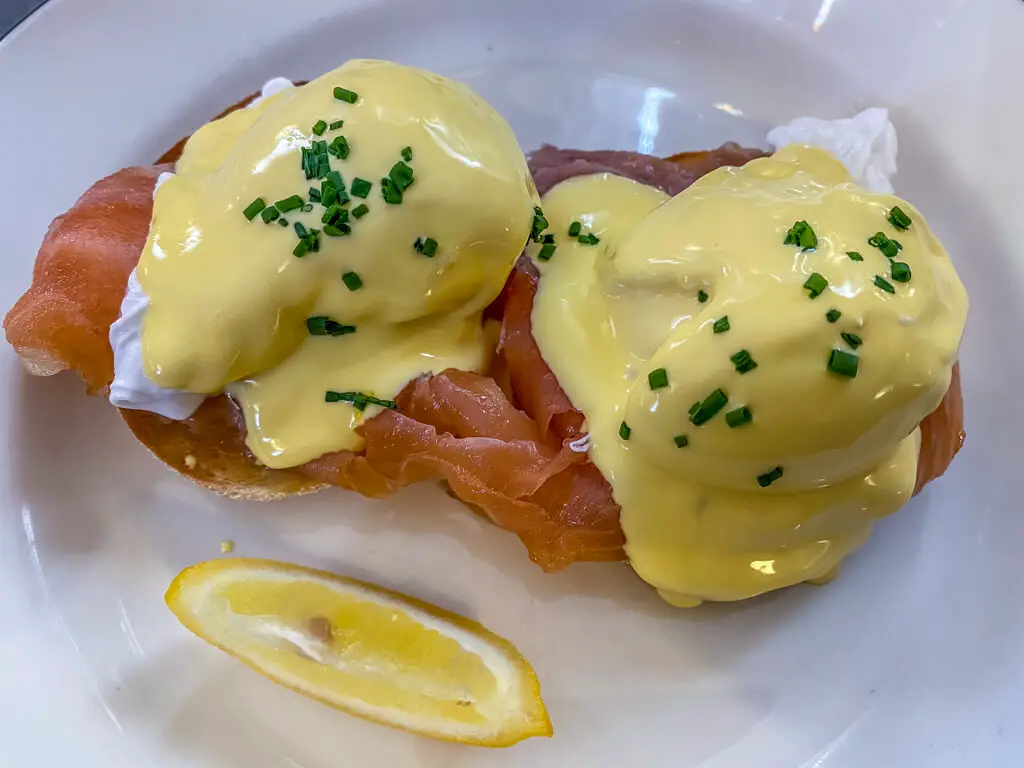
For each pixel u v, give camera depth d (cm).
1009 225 18
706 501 14
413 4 20
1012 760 14
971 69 18
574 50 20
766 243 13
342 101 14
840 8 19
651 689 16
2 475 16
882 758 15
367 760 15
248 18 19
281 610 15
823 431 12
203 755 15
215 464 16
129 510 16
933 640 16
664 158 19
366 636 15
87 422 17
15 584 15
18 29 18
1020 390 17
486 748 15
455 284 14
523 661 15
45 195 17
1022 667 15
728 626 16
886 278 12
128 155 18
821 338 12
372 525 17
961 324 13
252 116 16
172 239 14
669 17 20
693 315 13
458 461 15
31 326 15
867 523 15
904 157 19
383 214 13
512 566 17
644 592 16
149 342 14
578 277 15
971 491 17
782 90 20
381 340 15
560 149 19
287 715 15
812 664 16
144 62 18
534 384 15
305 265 13
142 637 16
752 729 15
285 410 15
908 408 13
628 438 14
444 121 14
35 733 14
